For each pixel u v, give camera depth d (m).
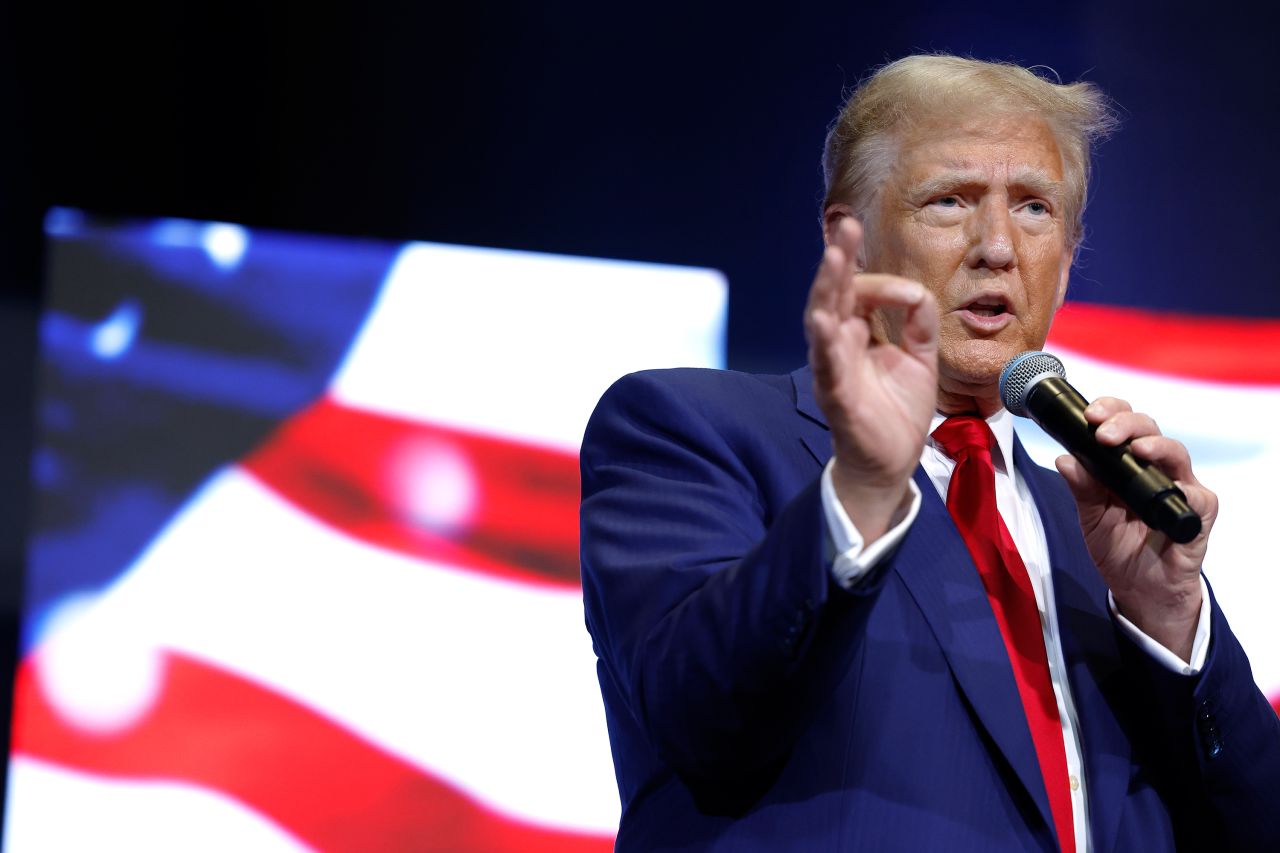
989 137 5.37
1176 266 12.49
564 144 12.26
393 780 10.52
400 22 12.23
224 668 10.52
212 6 12.01
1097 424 4.48
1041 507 5.44
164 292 10.99
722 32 12.45
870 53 12.44
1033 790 4.30
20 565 10.80
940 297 5.27
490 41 12.29
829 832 4.22
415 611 10.77
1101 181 12.49
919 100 5.50
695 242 12.25
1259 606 11.40
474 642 10.78
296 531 10.78
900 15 12.47
